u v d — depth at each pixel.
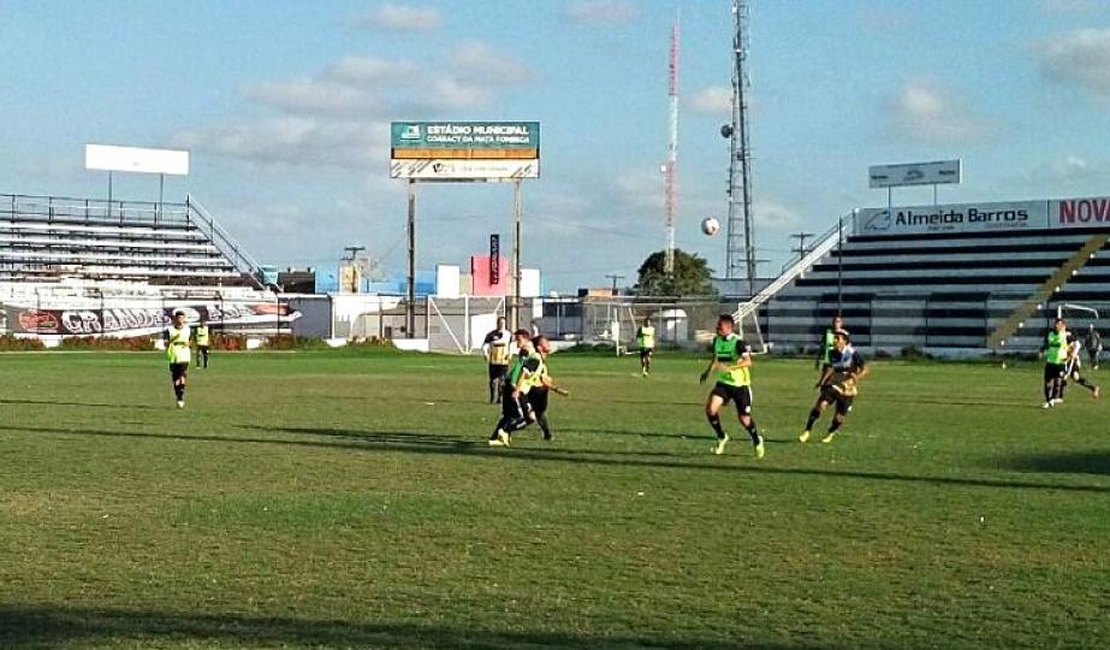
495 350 32.88
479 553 12.18
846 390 23.30
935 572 11.39
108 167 109.75
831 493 16.23
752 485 16.97
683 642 9.05
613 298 89.75
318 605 10.09
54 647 8.83
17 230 104.38
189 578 11.06
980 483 17.28
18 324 79.44
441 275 123.38
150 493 16.05
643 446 22.14
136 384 41.19
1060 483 17.31
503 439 22.45
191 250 110.75
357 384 42.31
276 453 20.69
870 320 82.38
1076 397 38.59
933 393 39.94
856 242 93.25
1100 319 73.75
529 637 9.14
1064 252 84.12
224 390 38.44
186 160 112.50
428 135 86.44
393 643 8.95
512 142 86.00
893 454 21.09
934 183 95.44
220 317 87.25
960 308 78.94
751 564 11.71
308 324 98.56
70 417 27.69
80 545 12.53
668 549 12.40
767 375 51.75
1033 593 10.59
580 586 10.80
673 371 55.22
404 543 12.68
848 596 10.47
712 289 106.75
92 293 89.50
